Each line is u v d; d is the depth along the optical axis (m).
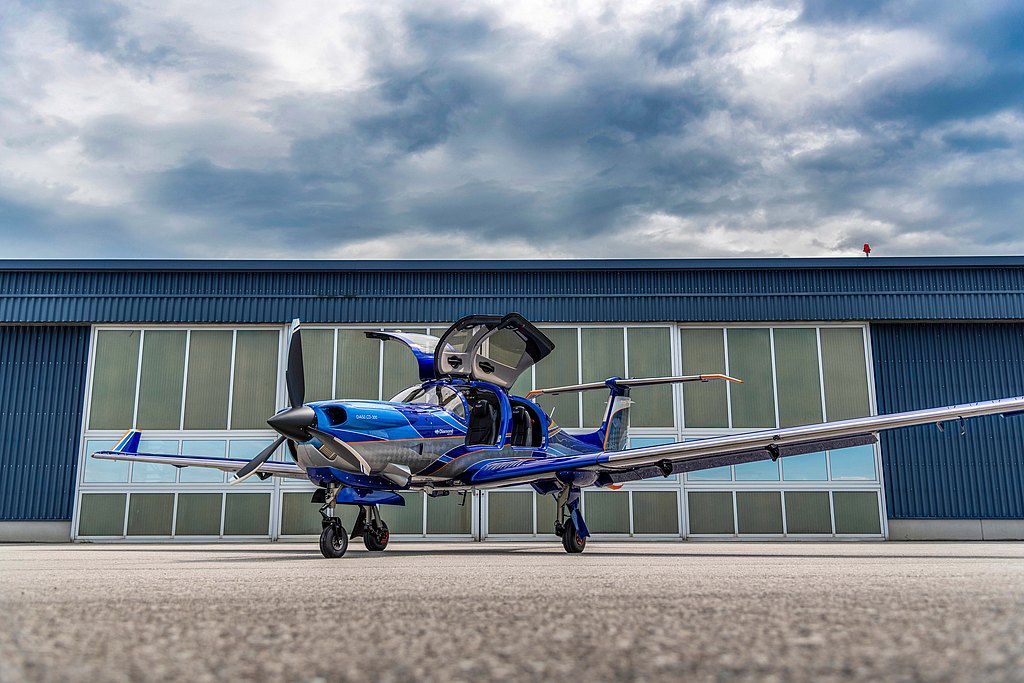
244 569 4.17
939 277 15.85
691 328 16.00
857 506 15.22
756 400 15.69
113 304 15.83
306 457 6.55
